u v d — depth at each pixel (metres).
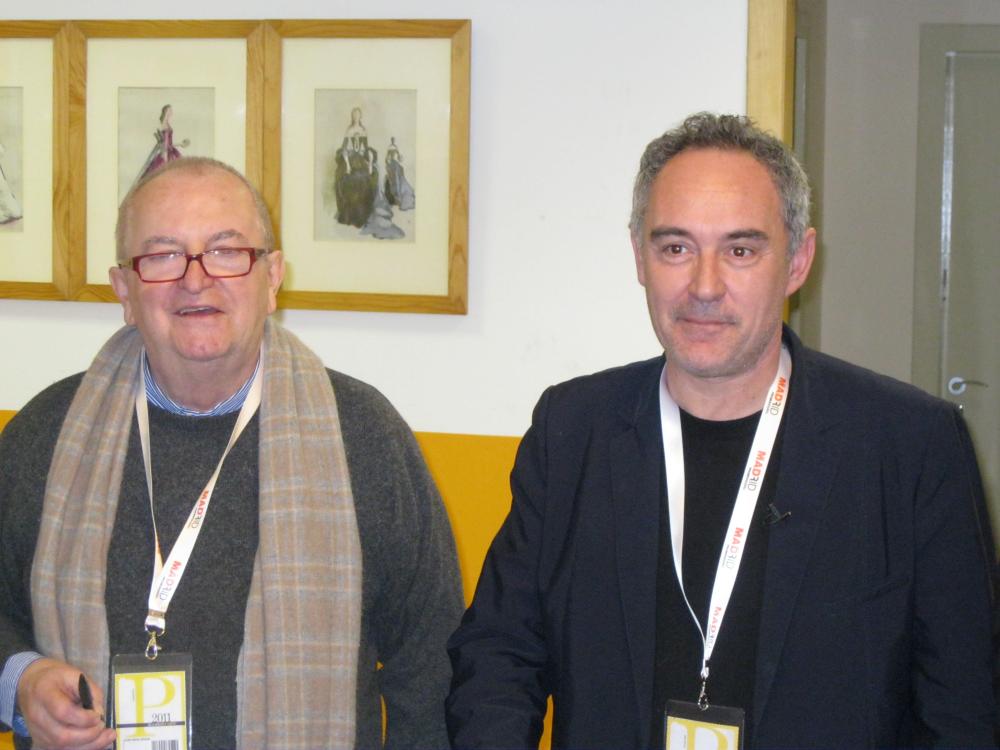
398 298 2.53
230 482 1.63
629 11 2.44
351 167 2.53
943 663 1.35
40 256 2.68
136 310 1.58
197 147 2.59
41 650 1.58
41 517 1.63
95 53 2.60
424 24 2.46
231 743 1.55
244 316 1.58
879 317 4.19
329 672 1.57
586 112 2.47
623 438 1.49
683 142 1.42
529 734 1.41
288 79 2.54
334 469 1.63
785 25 2.38
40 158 2.66
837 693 1.33
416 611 1.67
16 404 2.74
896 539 1.39
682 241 1.36
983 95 4.07
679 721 1.35
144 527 1.61
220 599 1.58
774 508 1.39
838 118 4.14
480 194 2.52
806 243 1.46
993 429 4.20
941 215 4.14
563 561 1.50
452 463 2.58
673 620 1.40
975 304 4.16
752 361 1.39
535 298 2.53
